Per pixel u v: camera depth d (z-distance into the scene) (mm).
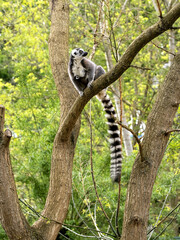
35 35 15602
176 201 14211
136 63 19047
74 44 17266
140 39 4520
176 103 5148
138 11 15594
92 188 9609
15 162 10625
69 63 7371
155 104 5262
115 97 15953
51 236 5699
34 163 10094
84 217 10656
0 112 5289
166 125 5090
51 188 6215
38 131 11414
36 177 11070
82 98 5500
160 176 10375
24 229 5289
